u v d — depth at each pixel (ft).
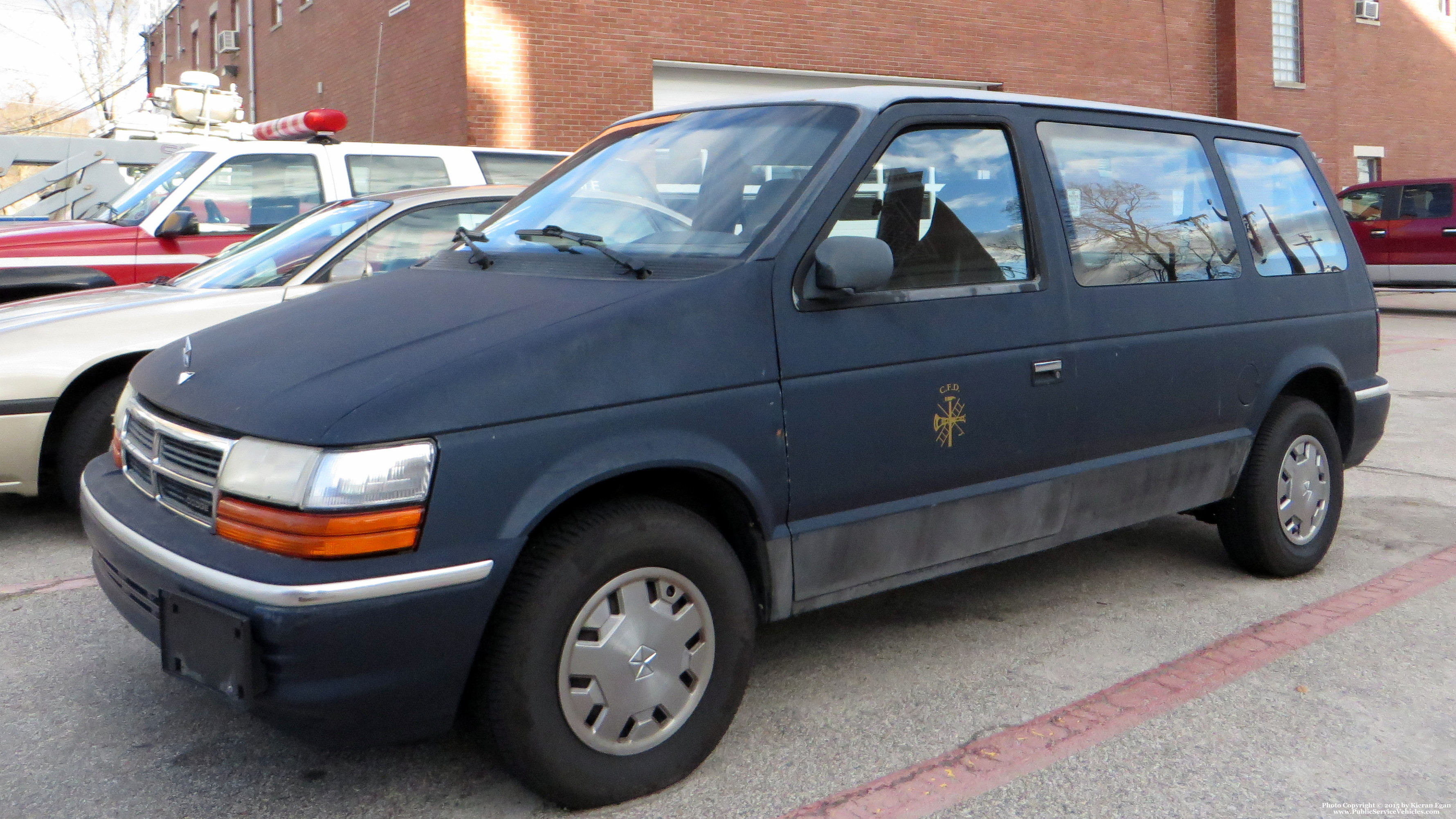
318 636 7.79
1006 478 11.68
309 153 25.95
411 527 8.04
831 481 10.21
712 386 9.40
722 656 9.61
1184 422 13.41
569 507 9.00
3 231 23.24
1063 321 11.97
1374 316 16.30
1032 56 61.57
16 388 15.79
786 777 9.80
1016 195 11.95
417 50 49.65
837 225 10.37
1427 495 19.90
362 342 9.19
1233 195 14.57
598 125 47.96
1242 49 69.82
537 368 8.66
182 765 10.11
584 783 8.96
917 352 10.72
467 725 9.04
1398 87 85.97
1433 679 11.93
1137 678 11.96
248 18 75.10
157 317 16.58
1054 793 9.55
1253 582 15.21
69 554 16.46
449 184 27.25
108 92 117.19
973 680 11.94
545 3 46.39
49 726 10.86
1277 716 11.05
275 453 8.18
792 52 53.01
